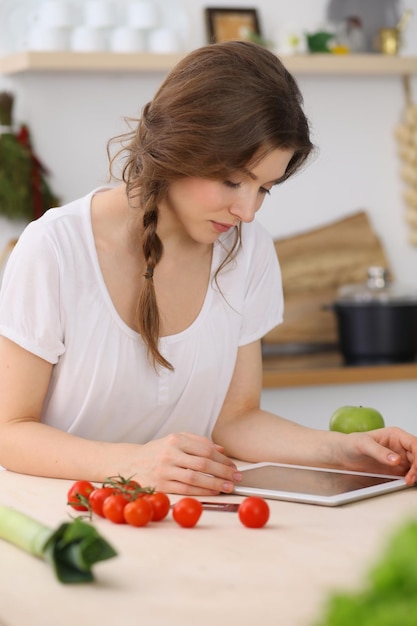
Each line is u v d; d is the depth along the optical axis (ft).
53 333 5.81
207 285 6.26
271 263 6.72
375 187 14.12
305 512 4.65
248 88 5.19
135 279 5.99
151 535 4.23
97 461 5.38
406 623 1.88
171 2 12.77
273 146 5.21
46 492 5.17
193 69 5.37
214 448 5.30
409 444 5.47
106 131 12.75
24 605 3.33
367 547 3.96
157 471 5.17
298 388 13.26
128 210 5.99
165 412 6.25
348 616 1.95
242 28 13.17
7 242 12.32
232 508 4.75
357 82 13.99
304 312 13.64
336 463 5.79
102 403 6.04
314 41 13.08
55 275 5.80
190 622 3.09
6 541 4.15
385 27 13.39
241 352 6.62
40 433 5.65
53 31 11.91
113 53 11.99
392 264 14.20
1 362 5.85
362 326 12.63
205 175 5.27
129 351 5.98
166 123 5.38
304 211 13.78
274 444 6.13
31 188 12.11
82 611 3.24
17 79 12.40
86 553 3.49
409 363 12.39
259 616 3.12
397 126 14.15
